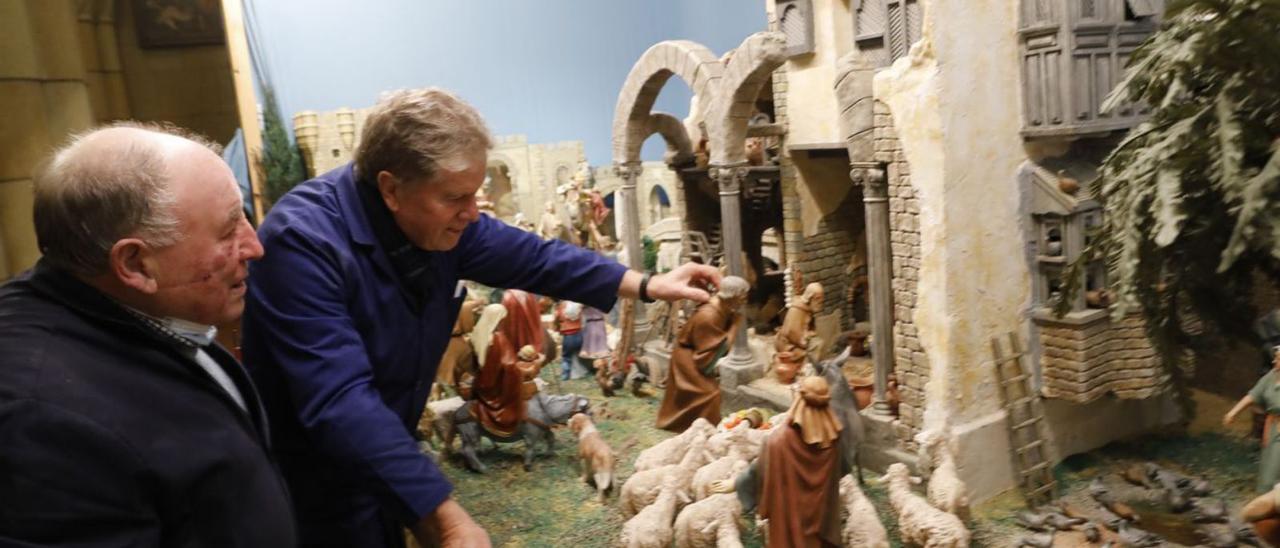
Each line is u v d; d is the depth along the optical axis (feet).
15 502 4.71
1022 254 18.93
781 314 28.86
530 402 21.80
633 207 28.32
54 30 10.14
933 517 15.61
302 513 8.75
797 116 26.50
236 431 5.96
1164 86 12.20
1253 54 10.82
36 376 4.95
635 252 28.45
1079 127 17.60
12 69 9.55
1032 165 18.72
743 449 17.74
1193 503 17.62
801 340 23.35
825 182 27.25
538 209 36.81
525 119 36.40
